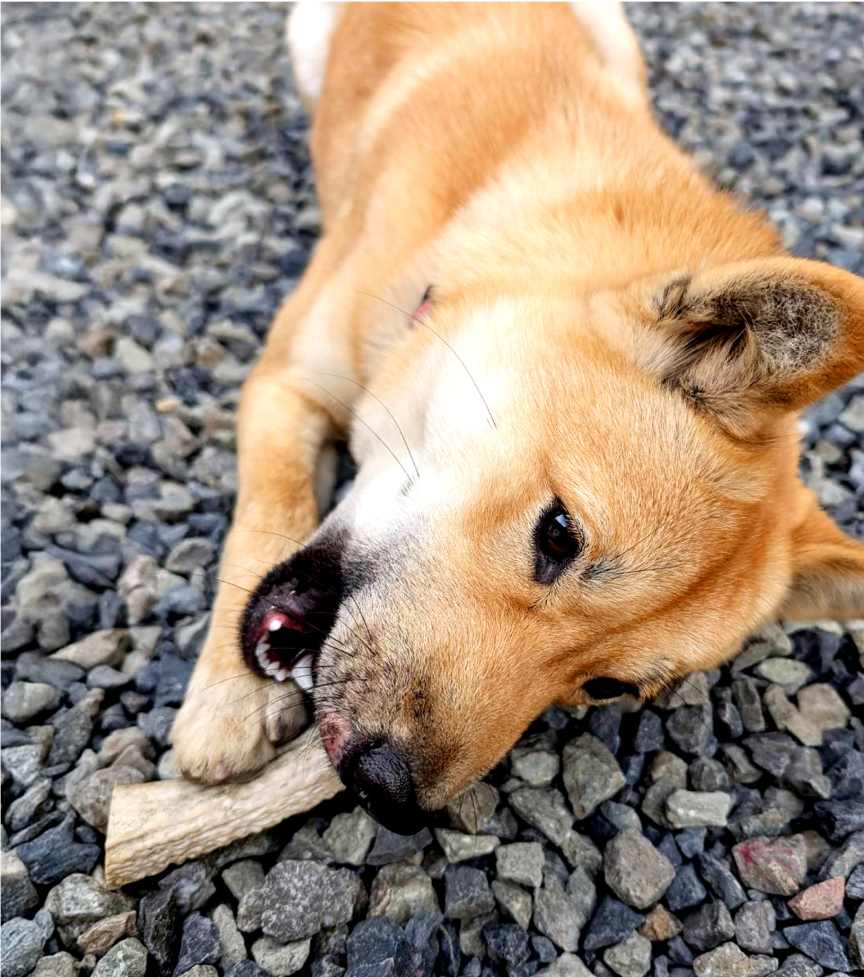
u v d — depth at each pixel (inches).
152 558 20.4
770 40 40.5
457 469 15.7
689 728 18.8
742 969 16.1
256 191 30.4
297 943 15.5
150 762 17.4
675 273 15.6
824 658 20.1
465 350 16.8
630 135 20.8
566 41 23.2
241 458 20.6
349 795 17.2
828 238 29.4
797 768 18.4
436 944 15.9
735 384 15.3
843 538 18.2
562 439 15.2
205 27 38.7
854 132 34.7
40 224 28.2
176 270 27.3
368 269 20.3
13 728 17.7
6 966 14.9
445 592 15.2
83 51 36.5
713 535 15.7
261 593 17.1
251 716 16.7
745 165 32.6
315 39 30.7
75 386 23.6
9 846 16.2
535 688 15.6
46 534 20.6
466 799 17.3
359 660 15.4
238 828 16.0
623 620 15.5
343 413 21.6
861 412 24.9
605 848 17.3
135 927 15.3
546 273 17.7
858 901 17.1
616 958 16.2
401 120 21.9
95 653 18.7
